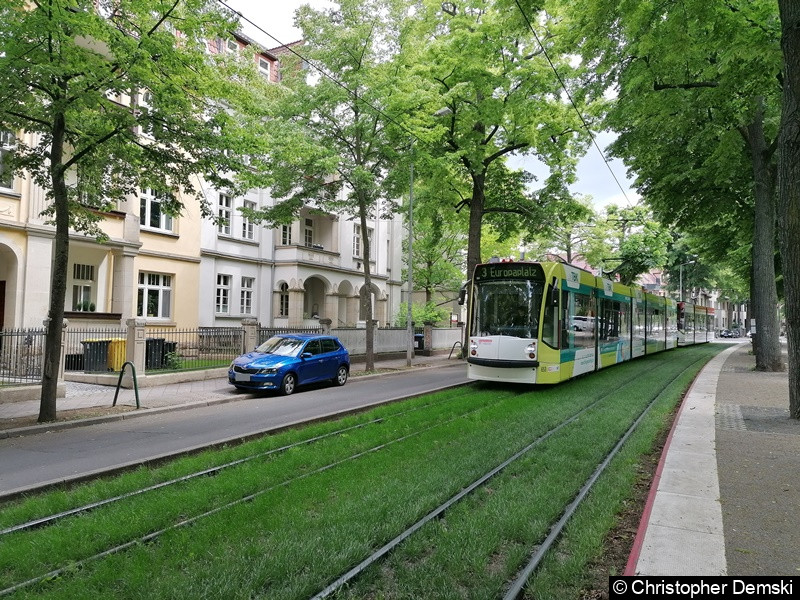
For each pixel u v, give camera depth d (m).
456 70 22.16
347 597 3.65
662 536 4.41
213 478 6.39
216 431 9.58
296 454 7.39
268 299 29.45
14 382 12.90
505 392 14.00
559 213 26.14
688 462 6.80
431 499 5.38
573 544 4.38
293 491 5.74
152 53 9.57
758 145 18.16
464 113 22.58
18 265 17.50
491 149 24.67
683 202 21.31
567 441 8.02
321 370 15.77
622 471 6.50
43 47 9.30
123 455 7.88
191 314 24.61
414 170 21.55
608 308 18.73
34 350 13.66
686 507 5.12
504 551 4.37
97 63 9.29
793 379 9.69
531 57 22.31
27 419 10.37
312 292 34.16
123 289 20.89
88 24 8.65
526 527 4.66
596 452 7.39
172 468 6.80
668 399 12.38
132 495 5.80
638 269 42.88
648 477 6.50
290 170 18.19
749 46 11.66
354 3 17.53
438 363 24.94
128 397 13.36
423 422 9.79
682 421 9.60
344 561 4.06
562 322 14.44
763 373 18.23
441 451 7.50
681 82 14.27
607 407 11.14
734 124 15.90
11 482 6.57
